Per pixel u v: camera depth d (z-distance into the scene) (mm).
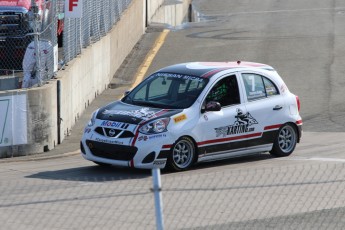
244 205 26453
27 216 24797
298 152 41250
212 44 80000
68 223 23891
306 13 98312
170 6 99938
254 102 37688
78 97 51562
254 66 38750
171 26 89750
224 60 73250
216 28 89562
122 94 60625
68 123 47781
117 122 34719
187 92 36094
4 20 55281
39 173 35594
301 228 23672
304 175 32375
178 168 34875
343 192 28750
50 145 43375
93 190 29484
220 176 32156
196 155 35406
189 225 23734
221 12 103625
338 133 49031
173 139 34438
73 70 49719
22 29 55312
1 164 39500
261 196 27922
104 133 34719
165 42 81125
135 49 77625
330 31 85500
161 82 37188
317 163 36875
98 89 59719
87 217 24641
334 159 38625
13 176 34812
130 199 27219
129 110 35531
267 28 88812
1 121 41156
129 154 34062
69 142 45688
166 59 73938
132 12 77250
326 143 44781
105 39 62500
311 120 53719
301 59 73000
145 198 27328
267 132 38188
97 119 35469
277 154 39219
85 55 54281
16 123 41594
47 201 25766
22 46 55312
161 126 34281
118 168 36312
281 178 31531
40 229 23125
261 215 25094
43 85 43594
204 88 36094
